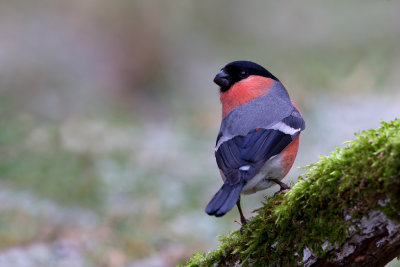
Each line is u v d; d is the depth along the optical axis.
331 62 20.73
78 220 11.21
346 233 4.00
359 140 3.99
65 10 25.34
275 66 22.30
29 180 12.48
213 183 13.65
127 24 23.98
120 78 23.11
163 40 24.20
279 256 4.37
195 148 16.19
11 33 24.55
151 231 11.02
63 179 12.47
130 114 20.11
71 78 22.53
